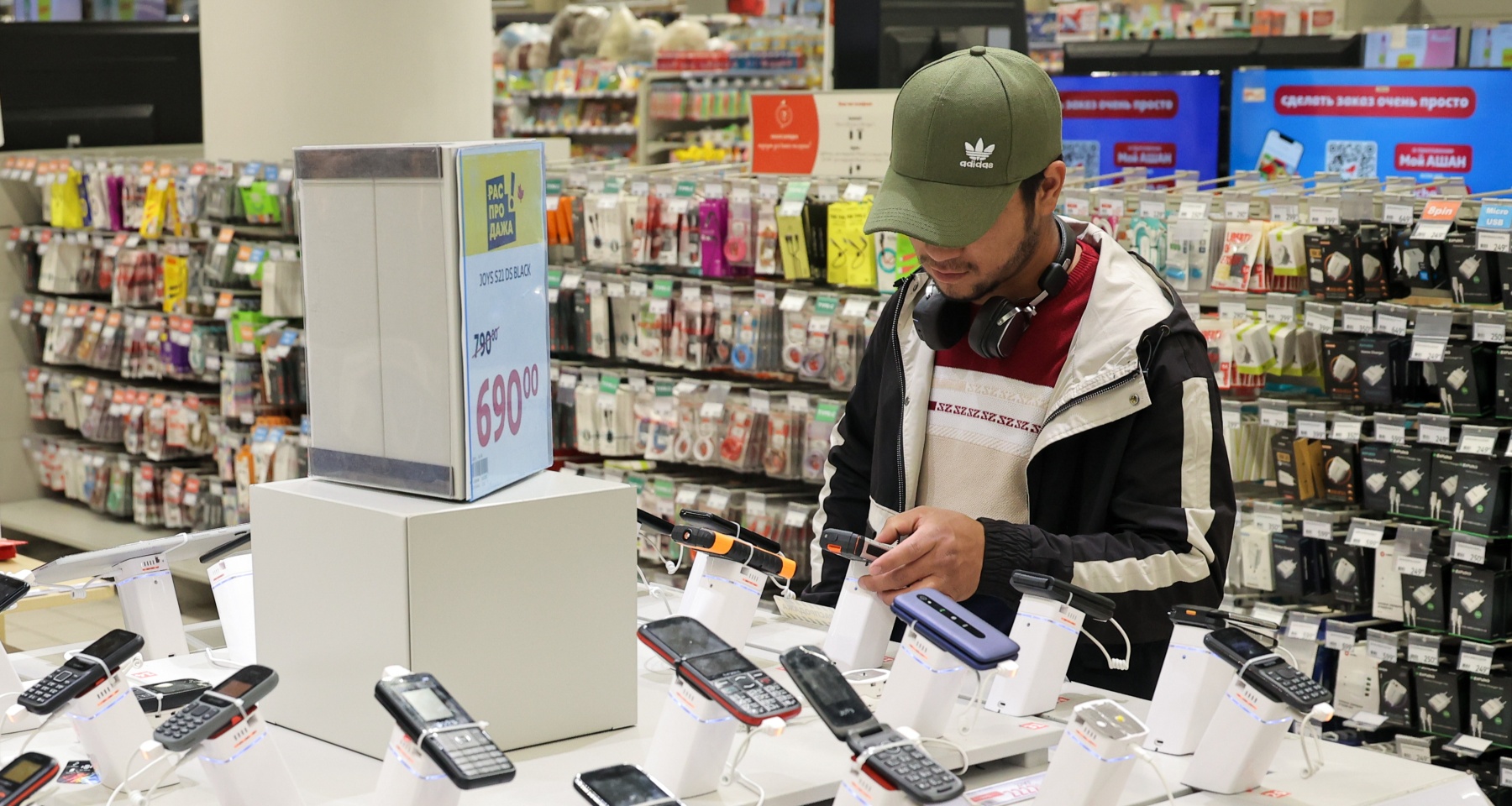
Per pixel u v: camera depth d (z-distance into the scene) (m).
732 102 9.65
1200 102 5.88
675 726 1.50
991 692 1.80
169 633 2.10
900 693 1.65
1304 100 5.60
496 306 1.73
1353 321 3.85
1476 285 3.66
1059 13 7.90
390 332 1.68
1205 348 2.12
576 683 1.73
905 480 2.25
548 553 1.69
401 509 1.61
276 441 5.80
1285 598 4.20
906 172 1.98
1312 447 4.02
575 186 5.35
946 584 1.87
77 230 6.86
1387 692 3.95
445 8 5.81
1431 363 3.88
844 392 4.80
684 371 5.27
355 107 5.72
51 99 7.05
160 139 7.40
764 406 4.81
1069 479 2.12
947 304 2.16
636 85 10.25
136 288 6.58
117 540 6.46
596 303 5.23
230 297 6.00
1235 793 1.59
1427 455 3.81
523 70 10.98
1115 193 4.14
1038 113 1.96
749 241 4.79
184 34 7.43
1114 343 2.05
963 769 1.62
